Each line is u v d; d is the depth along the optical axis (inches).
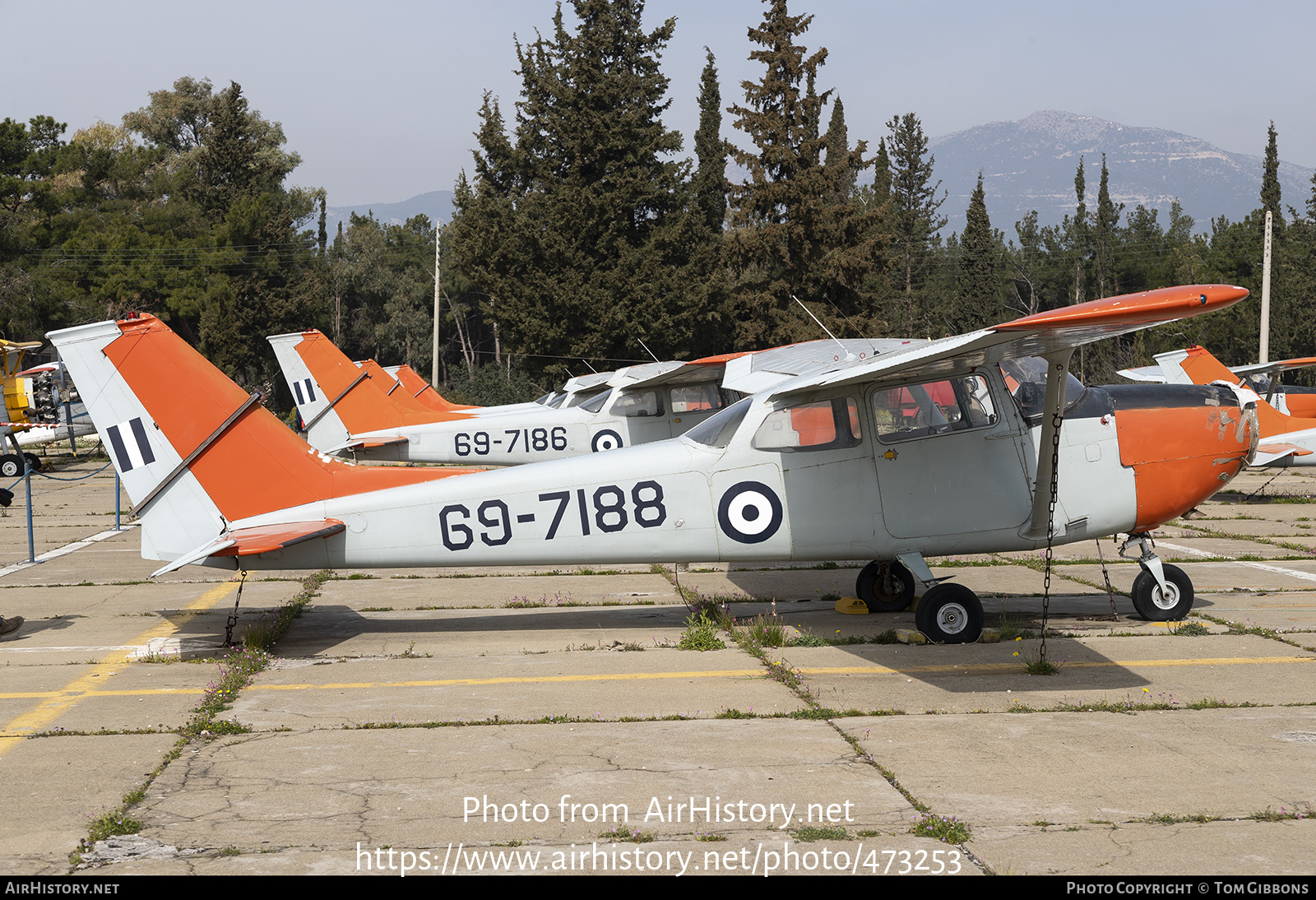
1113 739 211.0
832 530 310.3
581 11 1771.7
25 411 1010.1
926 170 2839.6
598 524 310.2
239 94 2501.2
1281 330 2046.0
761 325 1667.1
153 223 2330.2
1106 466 312.0
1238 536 524.7
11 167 2220.7
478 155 1956.2
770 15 1694.1
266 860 156.5
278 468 307.6
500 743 213.2
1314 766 193.8
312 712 238.1
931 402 308.8
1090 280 2888.8
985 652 291.6
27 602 386.9
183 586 421.4
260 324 2290.8
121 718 234.7
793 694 249.1
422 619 352.8
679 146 1792.6
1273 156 2449.6
